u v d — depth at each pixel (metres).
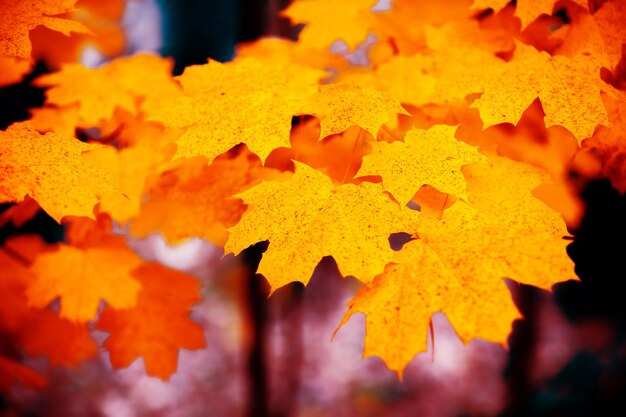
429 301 0.72
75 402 1.84
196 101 0.75
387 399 1.96
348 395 2.00
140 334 0.85
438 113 0.77
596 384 1.80
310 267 0.71
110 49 0.97
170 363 0.85
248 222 0.73
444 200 0.74
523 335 1.54
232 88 0.75
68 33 0.74
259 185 0.74
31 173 0.71
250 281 1.38
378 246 0.71
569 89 0.73
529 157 0.78
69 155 0.72
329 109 0.73
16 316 0.88
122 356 0.85
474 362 2.12
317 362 2.17
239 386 1.99
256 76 0.76
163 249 2.62
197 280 0.86
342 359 2.20
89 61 0.96
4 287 0.87
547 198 0.79
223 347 2.17
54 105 0.83
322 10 0.83
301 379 2.05
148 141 0.81
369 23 0.83
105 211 0.81
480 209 0.74
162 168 0.80
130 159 0.81
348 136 0.77
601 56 0.74
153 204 0.81
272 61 0.83
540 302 1.52
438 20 0.82
